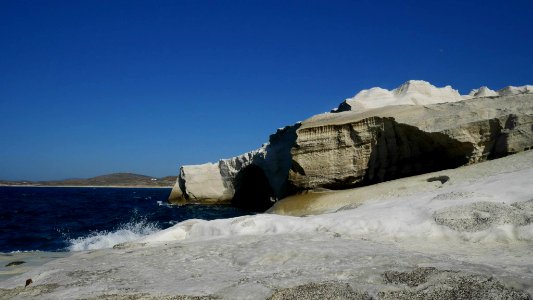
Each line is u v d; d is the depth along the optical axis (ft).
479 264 33.12
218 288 30.73
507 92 158.61
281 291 28.50
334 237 51.16
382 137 108.99
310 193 114.93
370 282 29.68
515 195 56.54
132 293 30.96
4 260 61.77
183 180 219.20
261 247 45.06
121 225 117.50
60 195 370.32
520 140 88.99
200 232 64.69
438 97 161.99
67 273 40.37
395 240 49.01
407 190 84.94
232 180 203.41
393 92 169.58
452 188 70.59
